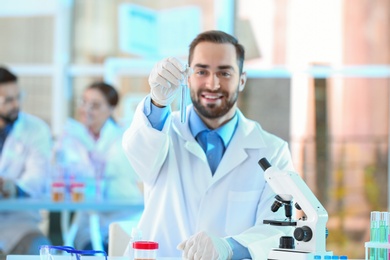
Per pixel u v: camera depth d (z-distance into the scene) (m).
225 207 2.71
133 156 2.68
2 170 5.39
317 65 6.41
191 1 6.43
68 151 5.52
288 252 2.09
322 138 6.41
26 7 6.49
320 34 6.40
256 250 2.36
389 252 2.13
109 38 6.51
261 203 2.71
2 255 4.74
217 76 2.71
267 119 6.44
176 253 2.73
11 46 6.50
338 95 6.41
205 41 2.73
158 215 2.76
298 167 6.40
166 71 2.42
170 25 6.46
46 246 2.21
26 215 5.14
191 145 2.74
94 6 6.50
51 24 6.50
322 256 2.05
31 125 5.49
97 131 5.50
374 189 6.36
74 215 5.87
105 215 5.26
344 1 6.37
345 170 6.38
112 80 6.49
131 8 6.50
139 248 2.04
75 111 6.50
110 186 5.38
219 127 2.79
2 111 5.39
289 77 6.42
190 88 2.76
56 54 6.49
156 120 2.60
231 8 6.42
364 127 6.39
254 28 6.43
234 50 2.74
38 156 5.41
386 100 6.38
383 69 6.36
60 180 5.09
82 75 6.51
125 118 6.43
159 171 2.77
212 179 2.71
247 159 2.77
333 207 6.36
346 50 6.39
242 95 6.45
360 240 6.32
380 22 6.36
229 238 2.40
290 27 6.42
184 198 2.74
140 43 6.50
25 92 6.50
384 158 6.36
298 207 2.19
